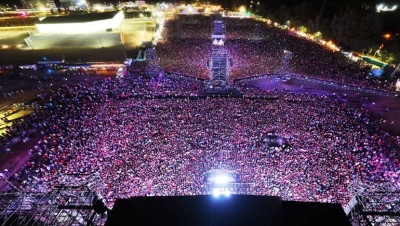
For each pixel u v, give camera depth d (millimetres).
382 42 67250
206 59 63219
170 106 42531
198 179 26781
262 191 24422
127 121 38344
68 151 32344
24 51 75688
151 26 90250
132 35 84188
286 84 52906
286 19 90125
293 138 33250
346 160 28875
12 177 30000
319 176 26516
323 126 35750
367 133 34812
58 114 42125
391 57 58344
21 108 46000
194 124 36875
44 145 34312
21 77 58281
